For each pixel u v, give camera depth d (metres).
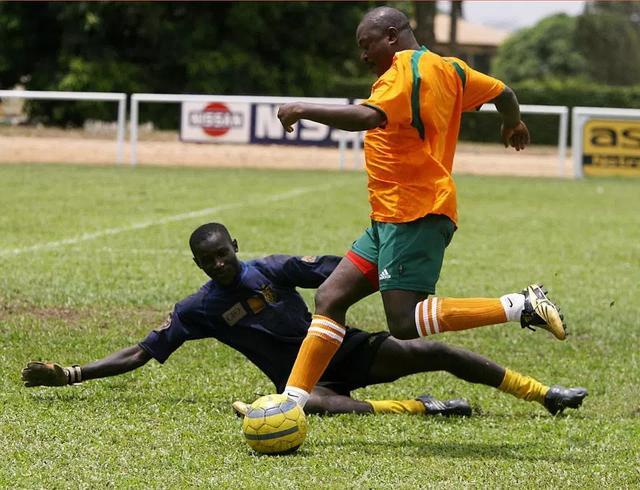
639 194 67.50
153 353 18.92
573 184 73.06
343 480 14.93
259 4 120.69
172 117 120.38
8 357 22.28
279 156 88.44
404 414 19.03
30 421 17.52
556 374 23.03
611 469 15.77
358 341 19.19
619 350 25.62
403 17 17.09
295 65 124.94
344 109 15.75
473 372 19.39
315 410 18.77
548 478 15.22
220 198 57.88
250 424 16.16
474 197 63.41
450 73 16.72
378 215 16.64
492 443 17.27
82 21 116.81
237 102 76.25
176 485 14.52
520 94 132.00
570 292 33.94
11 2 117.44
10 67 122.25
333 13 127.25
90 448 16.11
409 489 14.56
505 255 41.53
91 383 20.44
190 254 38.38
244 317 18.83
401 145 16.36
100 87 116.56
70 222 46.25
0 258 35.94
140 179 66.94
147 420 18.02
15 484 14.35
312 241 42.91
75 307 28.16
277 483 14.72
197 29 120.00
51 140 96.31
